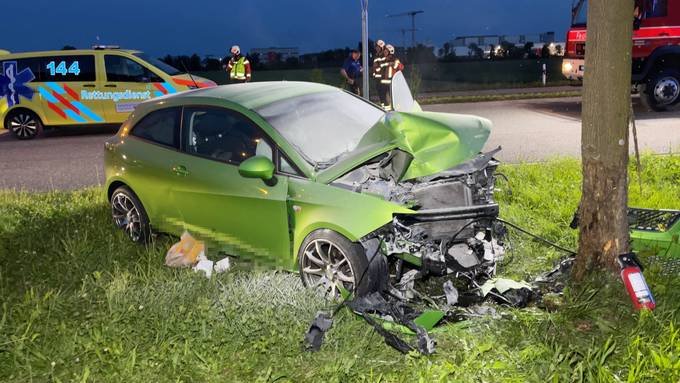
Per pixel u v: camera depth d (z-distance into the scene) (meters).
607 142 4.50
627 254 4.49
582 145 4.67
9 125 14.19
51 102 14.05
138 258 5.73
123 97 14.17
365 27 13.24
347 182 4.80
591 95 4.52
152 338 4.20
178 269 5.35
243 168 4.73
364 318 4.20
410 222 4.48
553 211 6.61
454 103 19.22
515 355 3.83
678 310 4.21
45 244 6.13
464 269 4.64
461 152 4.56
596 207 4.62
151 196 5.84
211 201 5.31
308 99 5.63
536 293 4.66
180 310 4.37
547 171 8.42
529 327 4.14
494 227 5.06
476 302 4.64
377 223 4.27
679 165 8.42
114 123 14.33
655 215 5.25
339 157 4.87
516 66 38.62
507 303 4.58
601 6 4.36
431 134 4.62
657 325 3.99
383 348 4.00
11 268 5.62
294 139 5.05
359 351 3.90
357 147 4.88
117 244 6.00
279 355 3.94
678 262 4.75
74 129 15.78
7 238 6.38
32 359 3.97
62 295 4.88
